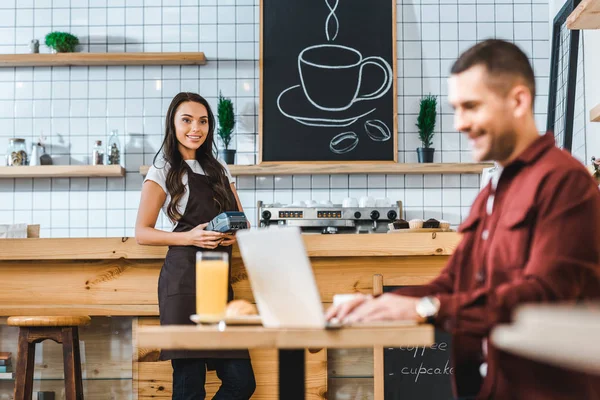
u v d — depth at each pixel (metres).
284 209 4.71
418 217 4.99
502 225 1.51
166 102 5.07
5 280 3.21
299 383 1.47
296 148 5.00
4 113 5.06
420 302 1.40
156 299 3.17
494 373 1.43
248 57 5.09
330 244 3.11
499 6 5.12
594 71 4.24
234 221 2.76
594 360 0.75
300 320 1.39
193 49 5.10
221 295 1.63
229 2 5.12
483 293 1.38
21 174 4.83
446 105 5.07
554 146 1.52
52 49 4.97
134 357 3.19
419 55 5.10
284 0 5.07
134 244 3.13
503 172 1.56
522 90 1.48
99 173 4.82
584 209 1.41
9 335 3.27
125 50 5.11
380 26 5.07
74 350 3.01
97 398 3.23
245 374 2.83
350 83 5.04
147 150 5.03
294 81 5.03
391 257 3.15
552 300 1.36
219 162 3.07
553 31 4.93
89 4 5.14
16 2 5.15
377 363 3.17
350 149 4.99
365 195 5.00
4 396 3.33
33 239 3.16
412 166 4.85
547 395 1.38
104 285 3.19
